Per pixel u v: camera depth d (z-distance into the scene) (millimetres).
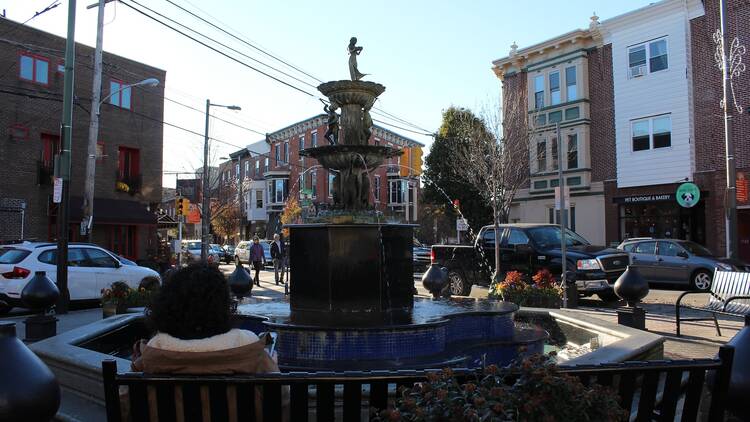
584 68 28453
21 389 2760
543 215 30188
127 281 15312
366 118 8211
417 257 24266
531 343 7035
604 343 6992
